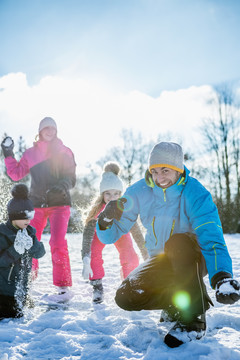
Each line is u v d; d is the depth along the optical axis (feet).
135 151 110.63
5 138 14.46
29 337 8.79
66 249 13.07
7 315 10.22
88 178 102.27
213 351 7.07
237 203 57.00
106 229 8.55
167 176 8.15
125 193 8.97
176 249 7.73
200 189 8.21
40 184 13.62
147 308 8.40
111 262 22.31
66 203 13.50
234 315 9.47
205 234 7.73
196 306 7.54
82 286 14.48
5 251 10.24
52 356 7.70
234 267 18.10
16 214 10.40
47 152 13.84
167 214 8.39
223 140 84.12
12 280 10.30
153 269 8.23
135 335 8.45
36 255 10.86
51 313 10.34
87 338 8.46
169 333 7.59
